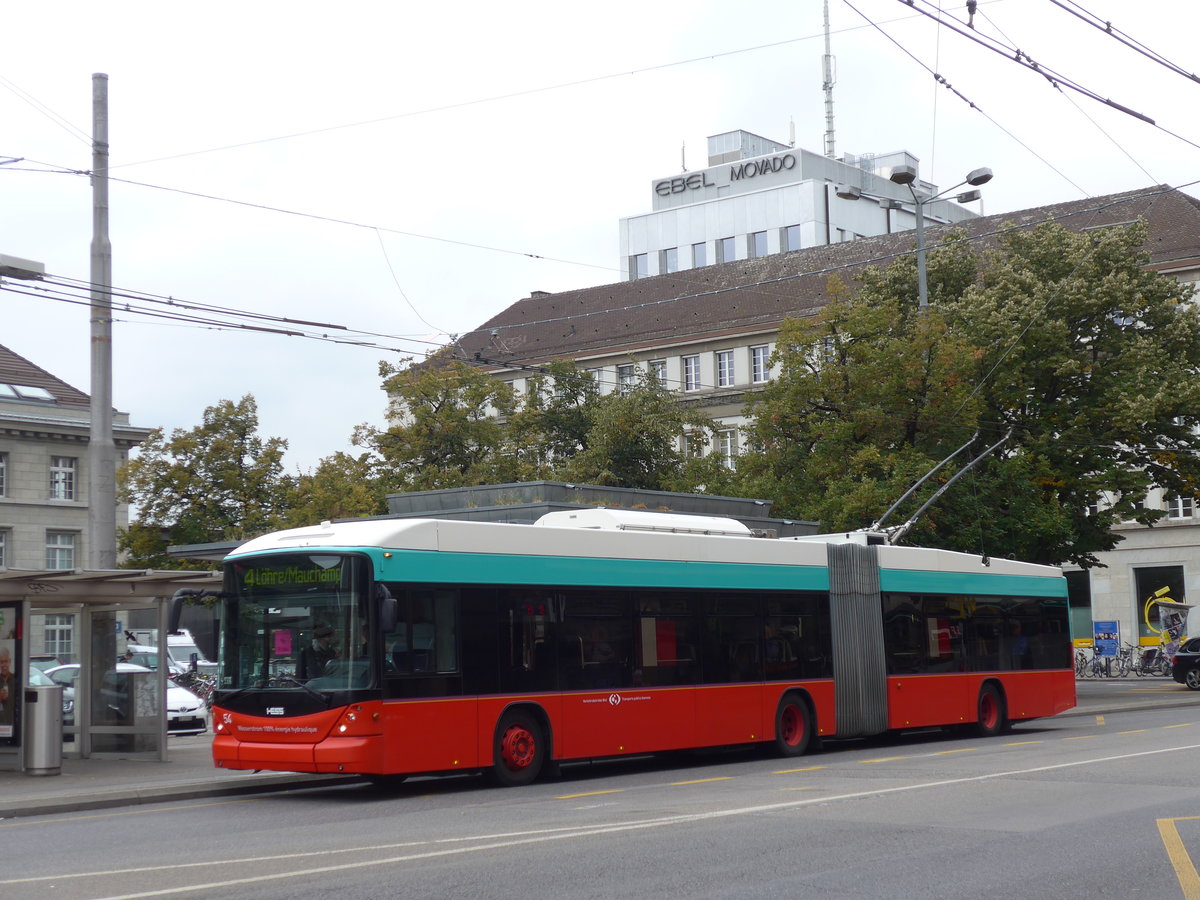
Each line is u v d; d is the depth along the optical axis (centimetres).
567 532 1853
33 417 5297
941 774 1700
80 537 5441
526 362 7619
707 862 1001
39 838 1275
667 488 4200
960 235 4453
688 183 10019
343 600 1612
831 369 3650
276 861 1031
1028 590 2748
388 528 1653
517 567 1778
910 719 2375
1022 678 2677
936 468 2733
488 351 7806
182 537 3694
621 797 1524
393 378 4275
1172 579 5941
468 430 4259
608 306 7812
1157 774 1645
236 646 1678
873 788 1524
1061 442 3988
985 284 4197
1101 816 1258
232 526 3756
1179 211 6031
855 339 3694
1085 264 4069
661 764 2100
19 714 1969
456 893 873
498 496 3222
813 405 3722
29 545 5281
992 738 2519
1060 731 2694
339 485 3834
